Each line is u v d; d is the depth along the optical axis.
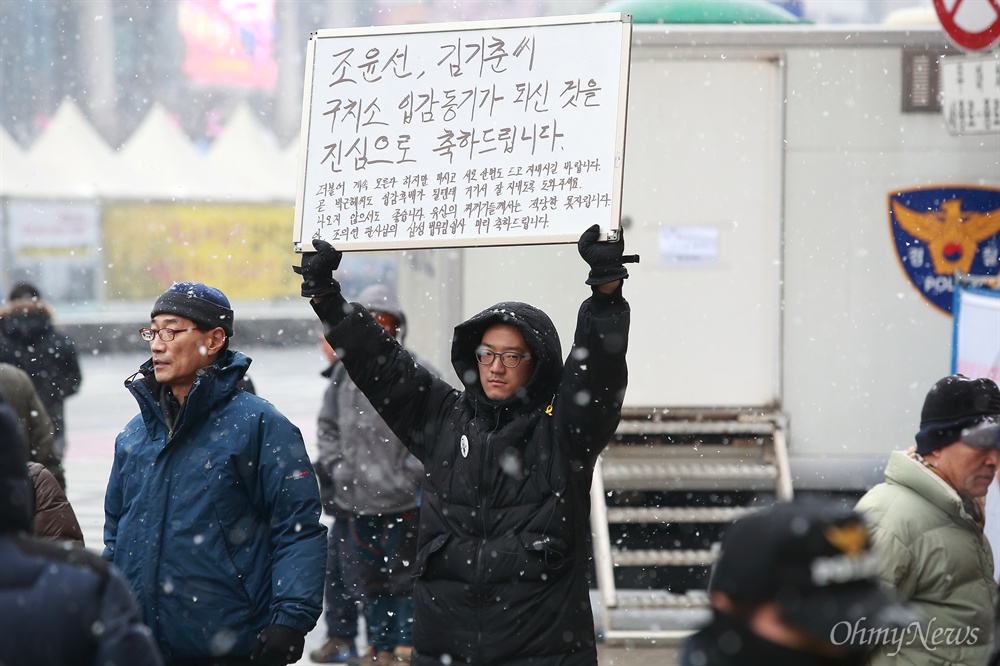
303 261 11.00
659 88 20.14
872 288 20.19
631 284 20.34
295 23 99.00
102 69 93.38
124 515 11.34
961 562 9.94
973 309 14.27
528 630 9.95
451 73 10.97
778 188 20.12
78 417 45.69
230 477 11.13
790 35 19.98
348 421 17.70
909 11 21.14
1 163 48.81
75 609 7.10
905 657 9.91
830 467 20.17
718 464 20.14
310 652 18.52
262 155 55.62
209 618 10.98
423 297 23.28
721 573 5.25
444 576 10.27
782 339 20.23
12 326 25.17
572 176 10.52
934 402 10.23
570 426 10.12
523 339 10.37
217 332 11.38
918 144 20.09
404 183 10.95
